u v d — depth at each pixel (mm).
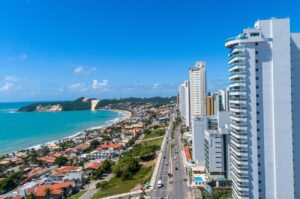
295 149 113062
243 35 106375
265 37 105500
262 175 109375
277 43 105250
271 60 106062
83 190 185375
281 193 108125
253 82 107250
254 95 107500
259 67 106938
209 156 174250
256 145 108562
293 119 112438
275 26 105000
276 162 107875
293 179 108000
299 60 111125
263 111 107875
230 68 114938
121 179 198500
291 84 109938
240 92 108438
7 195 174625
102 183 190375
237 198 113500
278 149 107562
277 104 106625
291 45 110938
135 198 155000
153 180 184875
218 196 146500
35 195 168500
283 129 106938
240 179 110250
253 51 106438
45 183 196625
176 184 175500
